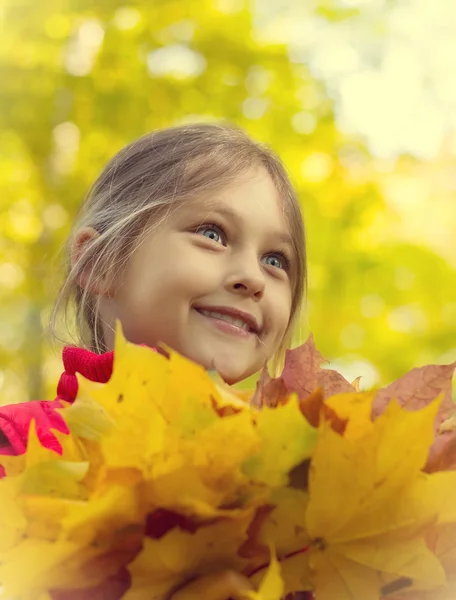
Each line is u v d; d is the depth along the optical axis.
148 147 0.92
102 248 0.87
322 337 2.52
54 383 2.36
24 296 2.40
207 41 2.55
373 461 0.56
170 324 0.81
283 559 0.57
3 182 2.46
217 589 0.55
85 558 0.55
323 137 2.61
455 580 0.58
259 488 0.56
